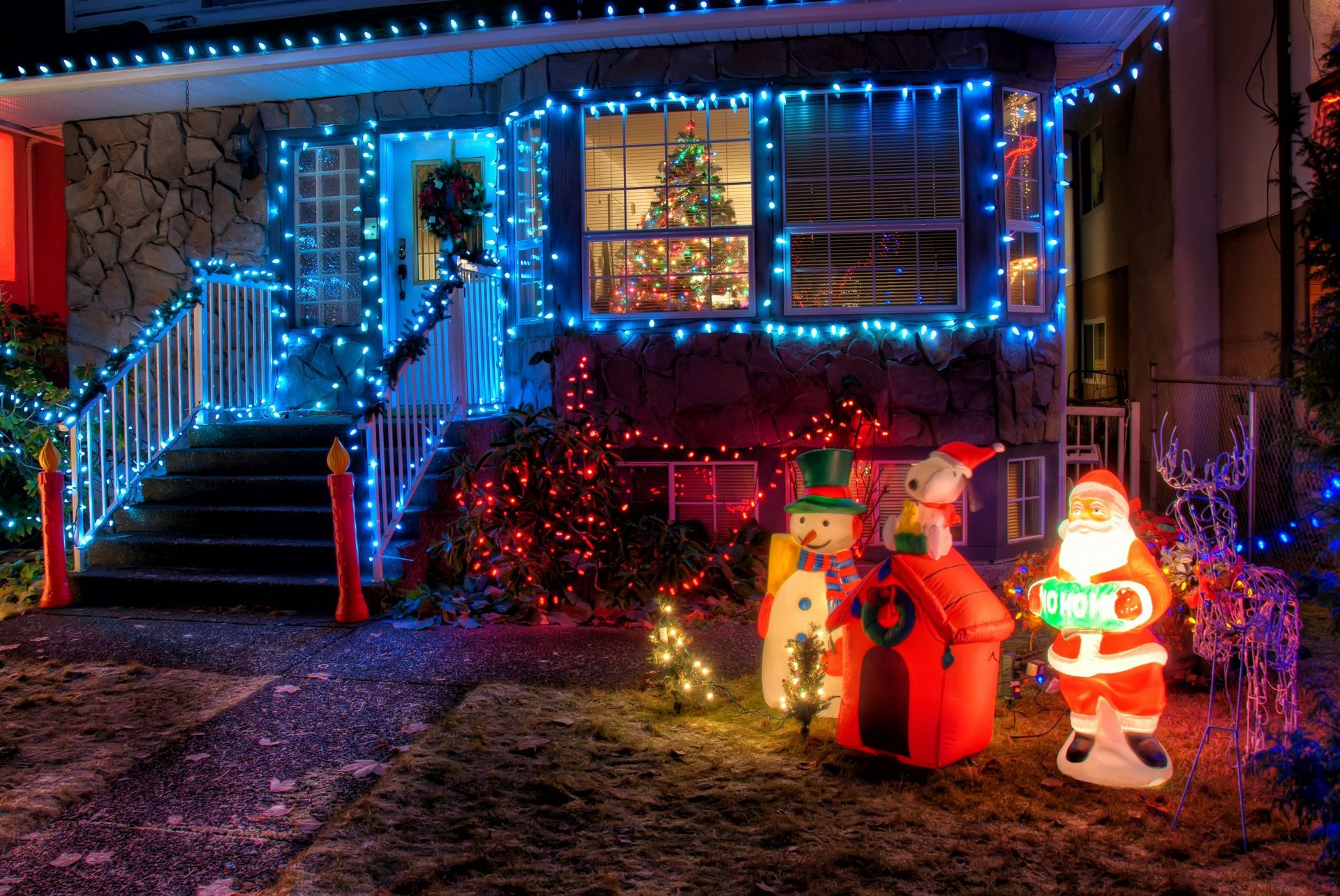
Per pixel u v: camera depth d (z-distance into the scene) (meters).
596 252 8.27
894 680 4.11
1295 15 8.58
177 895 3.26
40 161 11.69
